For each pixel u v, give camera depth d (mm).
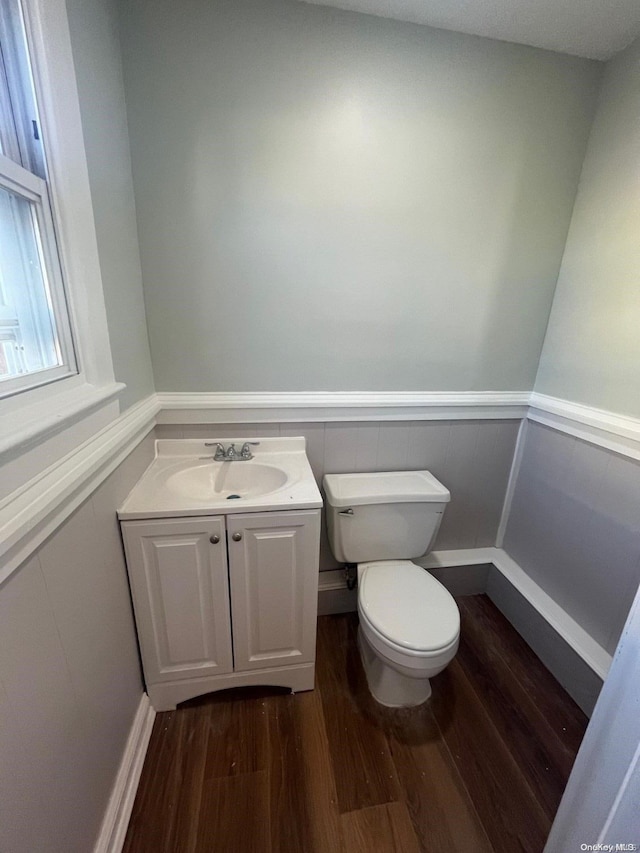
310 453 1560
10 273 707
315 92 1174
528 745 1203
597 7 1095
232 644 1249
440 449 1670
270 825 991
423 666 1106
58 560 718
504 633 1634
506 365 1617
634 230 1204
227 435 1475
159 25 1062
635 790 566
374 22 1149
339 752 1167
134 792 1035
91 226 878
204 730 1220
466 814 1027
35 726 639
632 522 1216
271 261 1306
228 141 1174
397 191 1311
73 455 767
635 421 1209
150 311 1291
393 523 1451
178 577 1133
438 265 1420
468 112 1280
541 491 1617
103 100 955
